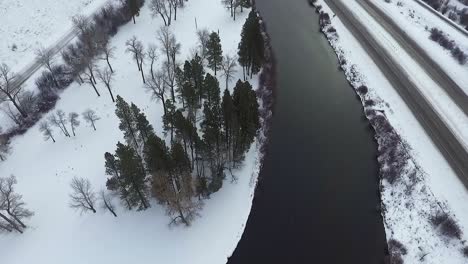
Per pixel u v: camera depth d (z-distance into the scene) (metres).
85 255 62.78
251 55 86.81
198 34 96.94
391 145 75.69
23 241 64.50
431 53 94.62
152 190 63.91
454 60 91.94
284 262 61.59
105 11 111.69
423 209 64.50
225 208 68.25
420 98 84.12
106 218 66.62
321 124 83.19
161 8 110.94
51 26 111.12
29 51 103.12
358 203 69.12
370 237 64.31
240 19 110.81
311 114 85.25
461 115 79.62
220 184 69.44
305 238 64.44
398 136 76.75
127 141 72.94
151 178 65.94
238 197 69.81
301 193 70.75
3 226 63.09
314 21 114.25
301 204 69.12
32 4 114.12
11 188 66.12
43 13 113.31
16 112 86.56
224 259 62.25
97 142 78.69
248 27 85.38
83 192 62.22
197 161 70.12
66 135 79.81
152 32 108.00
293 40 106.88
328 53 102.38
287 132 81.31
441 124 78.31
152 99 82.94
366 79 91.19
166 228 65.44
